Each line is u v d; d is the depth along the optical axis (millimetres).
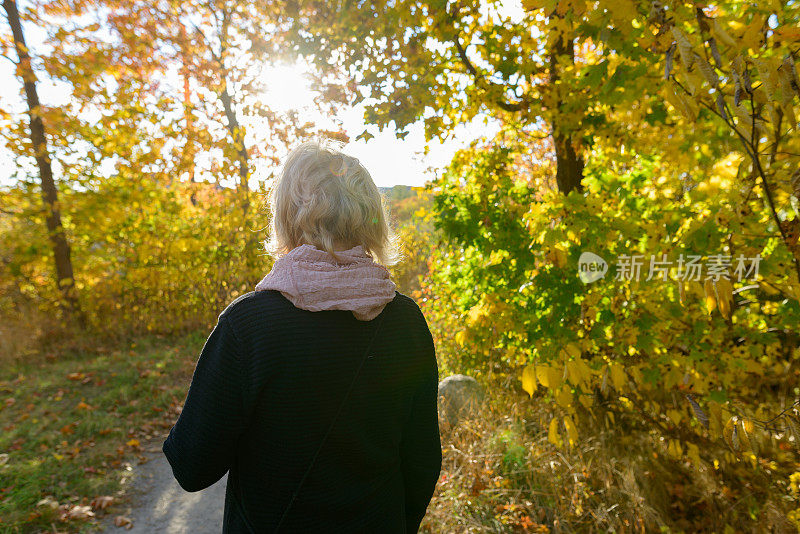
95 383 4922
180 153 6840
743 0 1733
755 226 1863
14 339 6094
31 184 6594
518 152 4027
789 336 2713
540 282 2729
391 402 995
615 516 2322
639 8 1499
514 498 2506
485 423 3162
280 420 877
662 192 2637
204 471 901
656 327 2547
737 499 2309
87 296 6625
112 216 6703
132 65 6480
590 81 2113
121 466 3525
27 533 2754
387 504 1014
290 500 912
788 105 1234
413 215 3498
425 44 2975
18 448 3658
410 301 1094
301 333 877
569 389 2246
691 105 1327
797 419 1689
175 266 6805
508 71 2988
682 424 2705
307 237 959
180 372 5262
